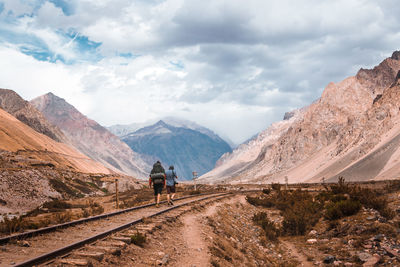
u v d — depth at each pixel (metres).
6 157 82.75
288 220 19.84
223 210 22.70
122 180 86.94
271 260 13.17
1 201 41.84
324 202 26.12
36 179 54.66
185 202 21.41
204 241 11.17
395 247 13.05
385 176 138.88
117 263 7.18
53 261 6.45
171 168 18.42
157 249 9.14
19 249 7.25
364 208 19.36
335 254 13.80
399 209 18.00
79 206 35.00
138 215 13.80
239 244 13.79
